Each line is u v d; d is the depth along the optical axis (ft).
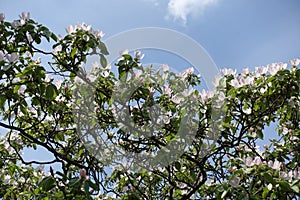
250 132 10.18
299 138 10.55
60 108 9.45
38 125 10.49
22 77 8.54
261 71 9.24
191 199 10.02
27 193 9.90
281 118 10.55
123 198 8.91
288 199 7.94
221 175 10.01
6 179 10.78
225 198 7.58
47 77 9.05
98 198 10.63
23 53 9.22
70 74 9.21
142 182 10.64
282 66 8.98
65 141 10.85
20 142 10.98
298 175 7.95
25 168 11.18
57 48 9.31
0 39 8.65
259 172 7.66
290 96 9.05
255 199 7.44
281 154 10.35
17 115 10.19
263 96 9.09
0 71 8.00
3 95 8.31
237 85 8.94
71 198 7.24
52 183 7.27
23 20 8.79
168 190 10.57
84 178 7.20
